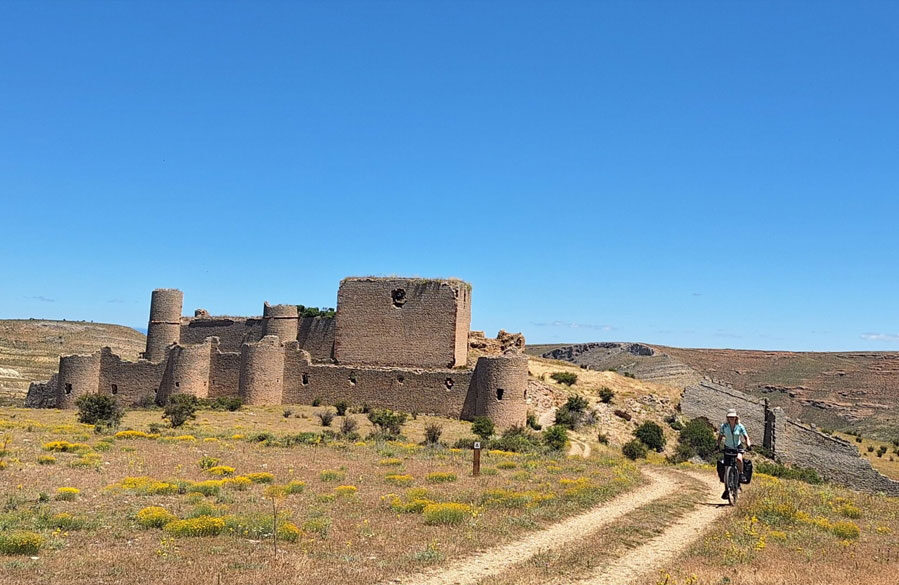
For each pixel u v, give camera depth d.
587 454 59.94
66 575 13.96
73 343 165.00
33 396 80.94
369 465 33.56
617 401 82.19
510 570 14.97
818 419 182.38
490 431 57.16
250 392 69.94
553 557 16.05
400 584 14.07
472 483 28.27
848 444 82.25
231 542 17.20
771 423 85.88
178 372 72.19
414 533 18.62
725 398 88.00
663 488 28.34
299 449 40.34
